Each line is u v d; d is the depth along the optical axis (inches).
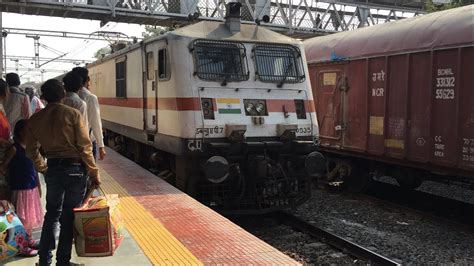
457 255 261.1
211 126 302.0
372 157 394.6
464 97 304.2
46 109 155.9
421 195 421.7
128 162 412.5
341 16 858.8
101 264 173.8
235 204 307.4
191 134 298.4
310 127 329.7
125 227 219.0
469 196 424.2
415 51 343.0
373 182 460.8
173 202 267.3
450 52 314.2
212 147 296.7
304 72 340.5
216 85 312.0
